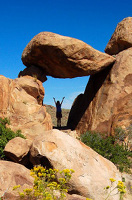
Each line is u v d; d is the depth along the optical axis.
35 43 12.16
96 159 6.85
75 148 6.55
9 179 5.32
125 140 11.38
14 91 10.48
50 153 6.18
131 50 12.91
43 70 14.01
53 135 6.58
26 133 9.67
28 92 11.91
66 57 11.95
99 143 10.16
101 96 13.01
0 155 7.40
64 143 6.46
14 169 5.75
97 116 12.66
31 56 13.14
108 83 12.94
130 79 12.41
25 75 13.44
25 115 10.12
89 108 13.41
